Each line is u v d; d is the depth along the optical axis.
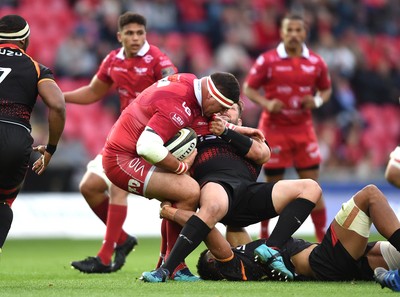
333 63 74.50
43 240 53.81
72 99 34.62
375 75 76.19
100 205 32.69
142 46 33.56
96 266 31.05
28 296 20.41
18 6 73.44
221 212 23.92
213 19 77.56
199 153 25.86
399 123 75.38
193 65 72.25
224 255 24.16
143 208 56.75
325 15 79.06
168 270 23.69
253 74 41.38
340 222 23.41
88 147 65.88
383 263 23.31
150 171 24.38
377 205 22.67
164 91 24.16
